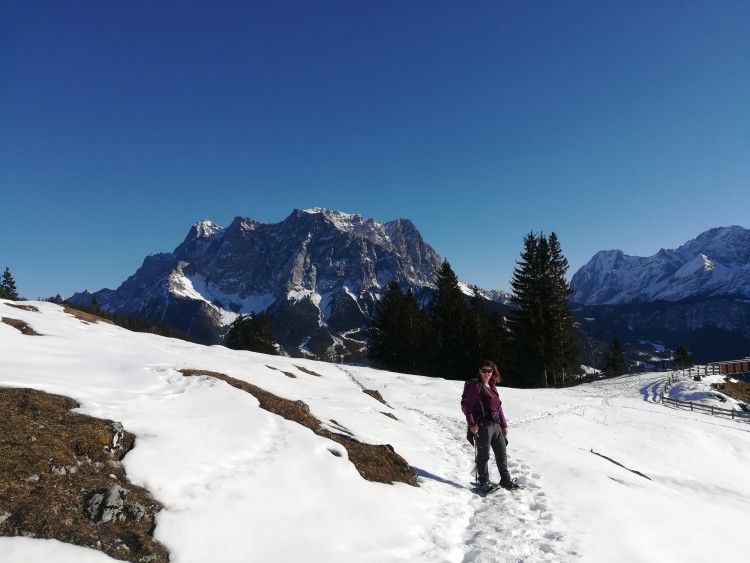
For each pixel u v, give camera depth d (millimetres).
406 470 8508
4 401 6270
